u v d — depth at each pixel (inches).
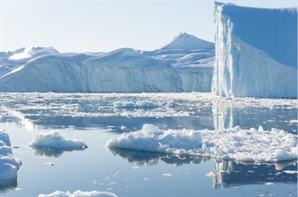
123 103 1838.1
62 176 548.4
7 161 583.8
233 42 2539.4
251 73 2466.8
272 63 2431.1
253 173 557.6
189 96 2910.9
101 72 4028.1
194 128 1040.2
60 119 1284.4
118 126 1091.3
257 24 2645.2
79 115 1419.8
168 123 1162.6
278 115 1380.4
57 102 2202.3
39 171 575.8
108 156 675.4
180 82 4217.5
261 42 2586.1
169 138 731.4
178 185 506.3
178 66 4416.8
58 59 4207.7
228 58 2586.1
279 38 2596.0
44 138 770.8
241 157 635.5
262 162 621.6
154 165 611.2
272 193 470.6
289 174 550.6
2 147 627.8
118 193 474.9
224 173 559.2
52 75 3887.8
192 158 655.1
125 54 4480.8
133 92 4092.0
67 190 486.3
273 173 556.4
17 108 1756.9
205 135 824.3
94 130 1008.2
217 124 1131.3
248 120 1227.2
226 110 1604.3
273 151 665.6
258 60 2452.0
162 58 5196.9
